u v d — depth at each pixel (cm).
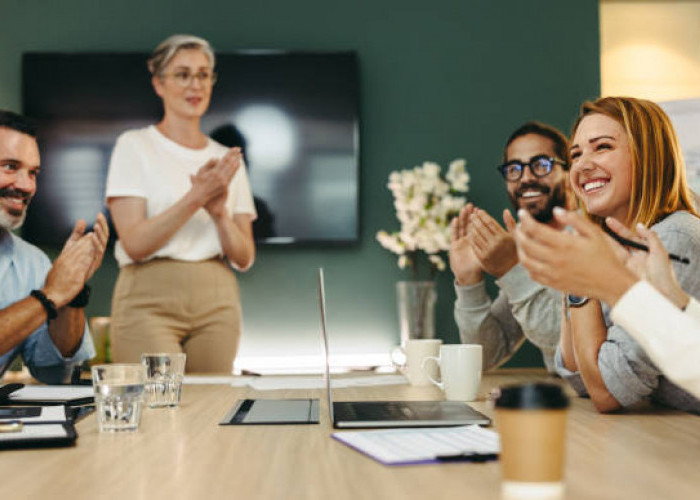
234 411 129
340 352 347
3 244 217
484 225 203
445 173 356
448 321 344
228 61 348
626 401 126
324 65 351
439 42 360
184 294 307
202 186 299
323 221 347
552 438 67
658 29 371
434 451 87
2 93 350
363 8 359
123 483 77
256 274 349
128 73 344
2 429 100
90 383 179
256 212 346
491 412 128
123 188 320
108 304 339
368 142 356
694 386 82
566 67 361
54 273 189
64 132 342
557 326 202
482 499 67
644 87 370
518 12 361
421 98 358
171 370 138
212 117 346
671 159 157
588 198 170
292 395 160
